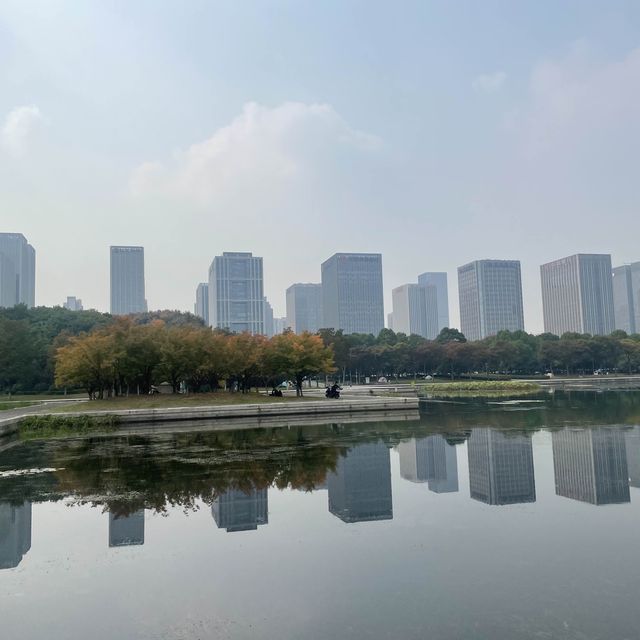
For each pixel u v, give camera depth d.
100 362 60.31
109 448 32.84
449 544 14.16
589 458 25.78
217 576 12.34
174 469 25.23
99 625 10.10
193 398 57.59
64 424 45.72
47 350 94.25
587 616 9.88
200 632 9.67
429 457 27.38
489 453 27.83
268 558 13.45
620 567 12.28
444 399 72.31
